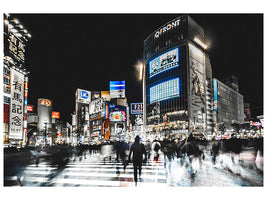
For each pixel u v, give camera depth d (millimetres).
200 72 113688
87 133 134250
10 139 48406
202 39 117188
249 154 18531
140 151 7777
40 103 162125
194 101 104375
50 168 13492
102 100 124750
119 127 112562
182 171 11086
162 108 111875
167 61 115188
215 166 12453
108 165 14953
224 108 134625
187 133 96625
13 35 53312
